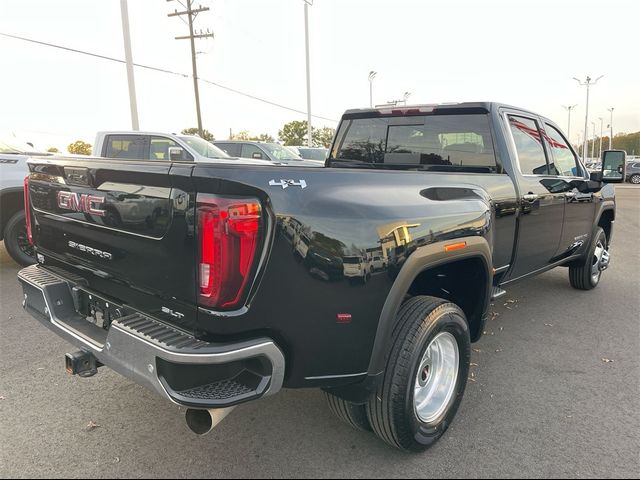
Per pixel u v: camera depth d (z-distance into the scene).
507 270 4.14
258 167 2.19
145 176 2.31
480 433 3.08
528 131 4.51
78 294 2.96
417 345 2.62
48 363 4.00
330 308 2.34
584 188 5.17
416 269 2.61
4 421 3.15
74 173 2.80
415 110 4.42
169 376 2.12
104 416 3.22
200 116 32.03
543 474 2.68
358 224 2.38
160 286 2.34
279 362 2.25
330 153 5.06
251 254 2.13
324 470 2.71
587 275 6.09
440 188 2.98
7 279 6.55
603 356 4.26
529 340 4.62
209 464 2.75
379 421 2.67
